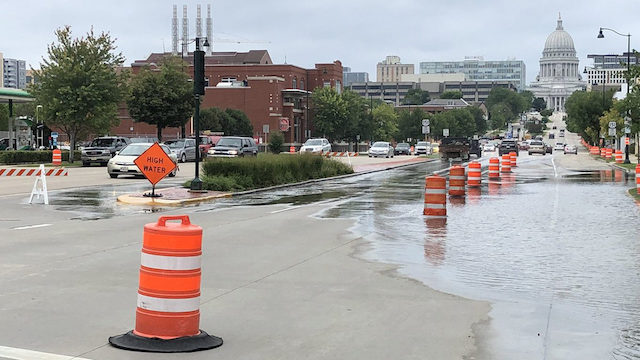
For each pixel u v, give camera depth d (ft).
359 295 31.30
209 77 372.17
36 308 27.61
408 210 68.95
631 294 32.32
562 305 30.04
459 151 218.79
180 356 21.88
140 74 221.87
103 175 120.47
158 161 75.87
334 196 86.48
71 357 21.44
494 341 24.30
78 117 160.86
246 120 330.13
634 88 139.44
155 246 22.44
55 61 161.99
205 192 84.69
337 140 366.22
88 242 45.11
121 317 26.43
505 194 90.17
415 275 36.14
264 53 480.64
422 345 23.67
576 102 333.21
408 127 450.71
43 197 76.59
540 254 43.34
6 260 38.29
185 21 511.40
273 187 99.35
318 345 23.52
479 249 45.03
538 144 300.20
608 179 124.06
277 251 43.19
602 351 23.32
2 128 341.21
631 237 51.21
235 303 29.37
